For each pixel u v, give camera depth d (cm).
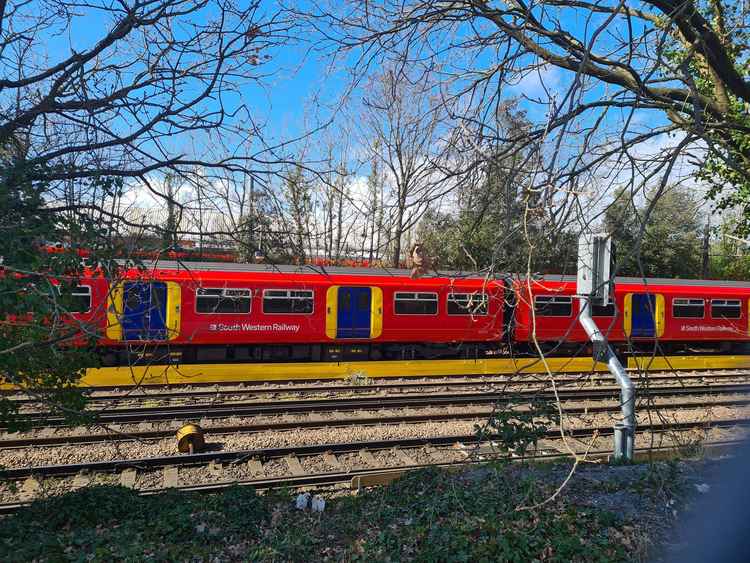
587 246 416
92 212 475
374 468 805
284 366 1427
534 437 643
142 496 650
